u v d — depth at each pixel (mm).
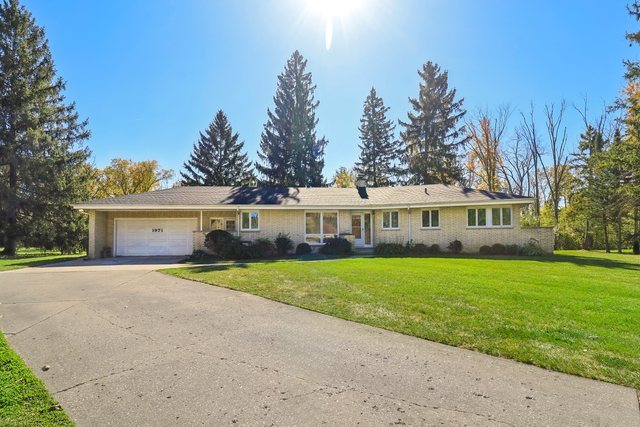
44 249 25109
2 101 22281
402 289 7652
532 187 32562
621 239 25328
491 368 3686
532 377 3465
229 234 16984
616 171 23328
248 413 2836
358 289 7695
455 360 3906
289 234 19125
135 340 4672
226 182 42844
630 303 6363
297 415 2799
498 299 6676
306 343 4504
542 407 2896
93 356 4121
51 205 23234
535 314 5625
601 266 12273
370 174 42250
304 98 37312
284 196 20500
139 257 17828
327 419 2734
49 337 4828
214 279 9250
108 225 18578
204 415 2811
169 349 4332
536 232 17344
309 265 12328
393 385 3320
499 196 18406
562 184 32312
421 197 19750
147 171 44906
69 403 3018
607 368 3613
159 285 8664
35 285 8898
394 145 42438
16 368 3730
